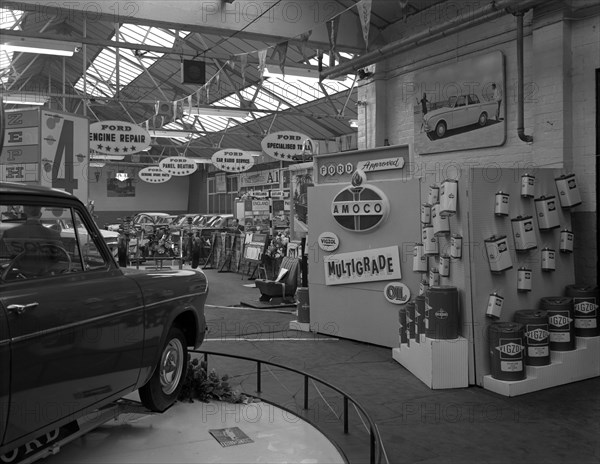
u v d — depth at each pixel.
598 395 5.53
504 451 4.24
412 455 4.17
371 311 7.75
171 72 21.12
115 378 3.87
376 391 5.72
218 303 11.48
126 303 3.95
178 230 20.75
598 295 6.24
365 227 7.68
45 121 6.66
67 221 3.76
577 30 7.24
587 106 7.12
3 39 11.43
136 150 13.52
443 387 5.78
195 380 5.32
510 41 8.56
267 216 19.02
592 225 6.95
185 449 4.17
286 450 4.18
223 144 34.19
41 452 3.50
